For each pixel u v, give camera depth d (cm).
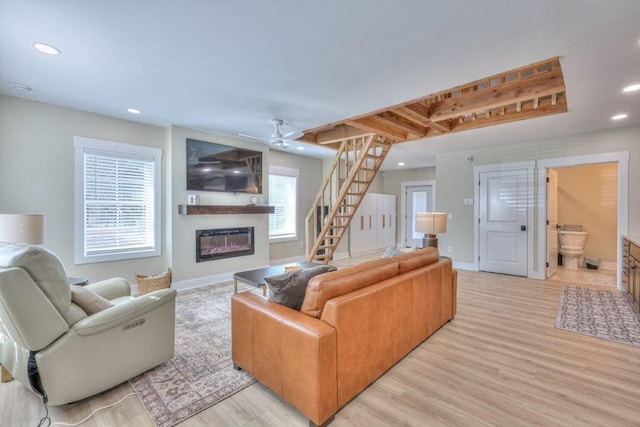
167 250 448
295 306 206
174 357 251
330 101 333
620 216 440
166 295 232
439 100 380
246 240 535
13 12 182
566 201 621
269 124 427
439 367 235
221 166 496
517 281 502
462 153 602
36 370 179
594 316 340
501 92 331
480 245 582
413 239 901
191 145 458
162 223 448
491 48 223
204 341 280
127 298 268
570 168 615
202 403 195
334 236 593
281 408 191
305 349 172
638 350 261
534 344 273
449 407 189
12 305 167
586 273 557
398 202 927
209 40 215
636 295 361
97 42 218
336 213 558
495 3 173
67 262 365
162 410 188
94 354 194
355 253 782
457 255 612
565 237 600
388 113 418
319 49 226
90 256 381
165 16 187
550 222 533
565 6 175
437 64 248
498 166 558
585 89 295
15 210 332
